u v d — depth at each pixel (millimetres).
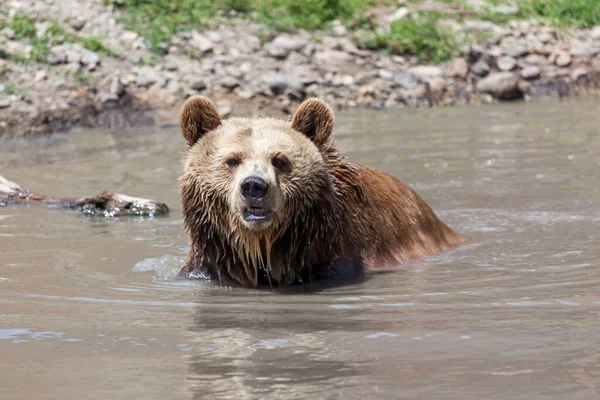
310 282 10047
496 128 21625
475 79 28203
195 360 6832
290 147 9789
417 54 29562
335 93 26609
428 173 16562
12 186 15695
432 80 27734
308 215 9875
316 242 10016
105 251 11625
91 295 9273
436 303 8586
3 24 26406
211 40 28016
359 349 7020
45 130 22406
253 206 9141
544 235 12055
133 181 16578
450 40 30078
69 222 13641
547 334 7289
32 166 18328
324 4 31547
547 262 10484
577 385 6059
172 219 13828
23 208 14789
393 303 8688
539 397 5871
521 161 17359
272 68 27172
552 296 8695
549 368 6418
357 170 10914
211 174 9836
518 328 7508
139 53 26547
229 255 10078
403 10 32156
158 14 28656
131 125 23141
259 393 6062
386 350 6965
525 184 15391
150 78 25391
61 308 8664
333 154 10500
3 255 11352
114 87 24547
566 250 11102
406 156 18203
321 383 6230
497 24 32188
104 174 17312
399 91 27125
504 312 8109
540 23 32406
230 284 10039
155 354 7020
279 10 30562
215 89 25484
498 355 6758
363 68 28312
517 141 19594
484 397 5895
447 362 6621
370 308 8516
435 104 26531
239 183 9180
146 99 24547
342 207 10305
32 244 12055
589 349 6840
